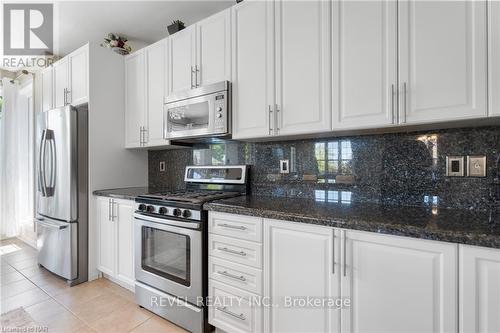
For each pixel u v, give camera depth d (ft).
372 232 3.77
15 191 12.57
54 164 8.51
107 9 7.82
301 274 4.43
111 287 7.89
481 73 3.70
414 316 3.51
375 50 4.52
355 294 3.95
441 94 3.98
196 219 5.65
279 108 5.60
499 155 4.33
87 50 8.45
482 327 3.12
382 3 4.46
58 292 7.55
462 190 4.64
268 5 5.73
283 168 6.76
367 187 5.58
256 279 4.93
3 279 8.44
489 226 3.44
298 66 5.35
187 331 5.84
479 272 3.12
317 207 5.04
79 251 8.10
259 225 4.88
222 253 5.38
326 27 5.01
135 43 10.00
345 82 4.83
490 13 3.65
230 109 6.36
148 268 6.63
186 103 7.02
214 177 7.88
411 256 3.51
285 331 4.63
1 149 12.35
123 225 7.53
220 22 6.55
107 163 8.81
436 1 4.01
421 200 5.01
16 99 12.46
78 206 8.11
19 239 12.61
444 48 3.95
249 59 6.03
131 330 5.86
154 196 6.62
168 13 8.04
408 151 5.15
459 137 4.66
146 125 8.48
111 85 8.91
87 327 5.93
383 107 4.46
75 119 8.09
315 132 5.26
